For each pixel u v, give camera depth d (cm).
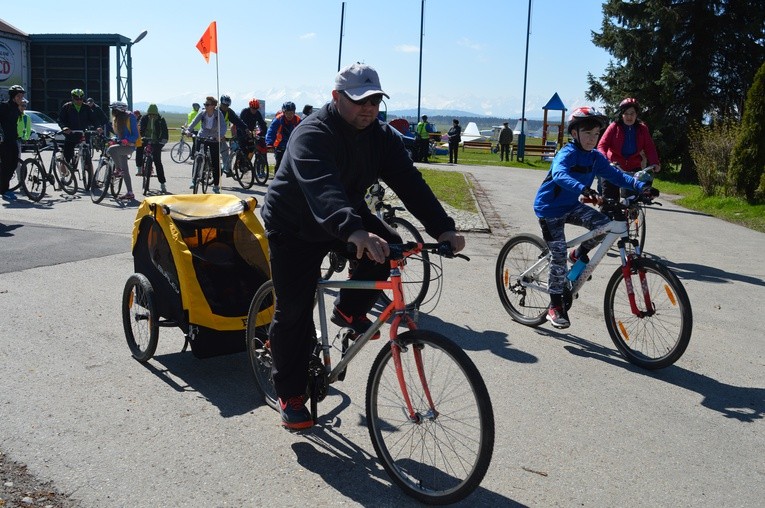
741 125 1501
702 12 2472
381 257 301
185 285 450
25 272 721
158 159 1426
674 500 345
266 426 408
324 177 324
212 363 504
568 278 569
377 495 341
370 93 329
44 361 489
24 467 350
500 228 1130
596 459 382
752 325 645
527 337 586
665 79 2423
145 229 486
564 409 445
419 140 2850
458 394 325
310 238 357
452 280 764
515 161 3406
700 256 962
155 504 324
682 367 532
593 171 566
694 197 1642
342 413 430
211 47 1245
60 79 3238
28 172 1255
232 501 330
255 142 1549
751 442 410
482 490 348
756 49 2456
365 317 394
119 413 416
